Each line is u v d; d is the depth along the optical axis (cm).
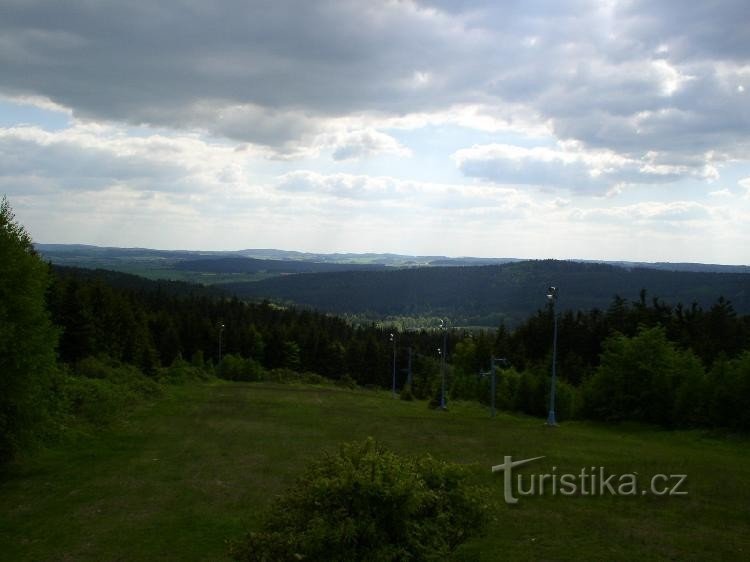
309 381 8181
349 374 9231
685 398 3052
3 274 1912
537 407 4591
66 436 2400
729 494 1587
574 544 1210
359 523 739
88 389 3161
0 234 1942
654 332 3356
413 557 760
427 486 848
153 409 3728
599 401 3447
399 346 9906
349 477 756
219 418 3378
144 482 1808
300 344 9244
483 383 5756
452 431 2897
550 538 1244
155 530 1355
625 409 3362
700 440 2625
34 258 2011
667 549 1188
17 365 1869
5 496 1675
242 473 1906
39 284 2000
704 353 4450
